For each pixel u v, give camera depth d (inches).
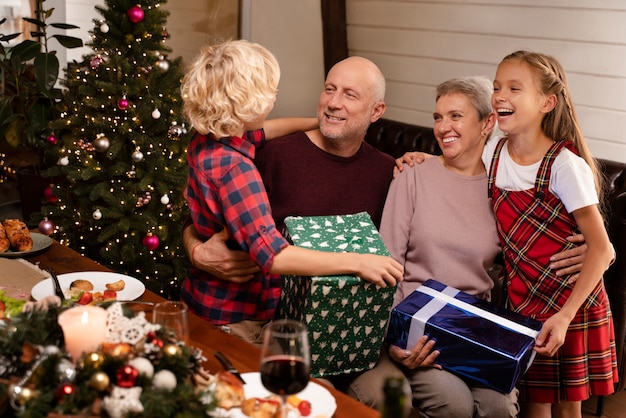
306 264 72.7
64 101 137.3
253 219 72.2
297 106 198.7
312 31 195.3
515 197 90.6
